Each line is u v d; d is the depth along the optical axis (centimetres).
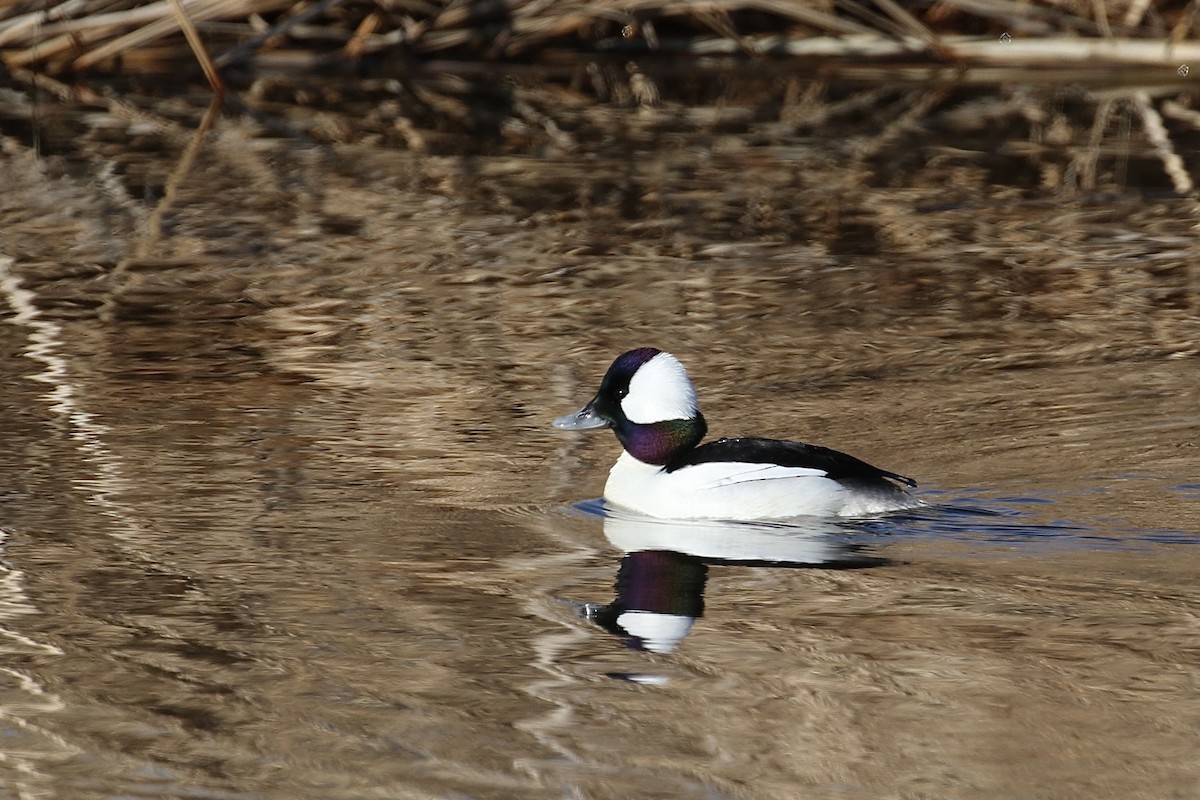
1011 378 1412
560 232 1902
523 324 1573
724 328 1562
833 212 1984
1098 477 1166
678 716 779
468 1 2741
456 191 2092
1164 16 2836
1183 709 779
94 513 1088
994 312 1608
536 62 2814
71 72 2755
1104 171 2178
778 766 727
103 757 740
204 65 2583
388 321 1584
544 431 1297
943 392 1380
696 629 889
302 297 1656
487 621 903
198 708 791
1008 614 902
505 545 1045
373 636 880
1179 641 859
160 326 1557
